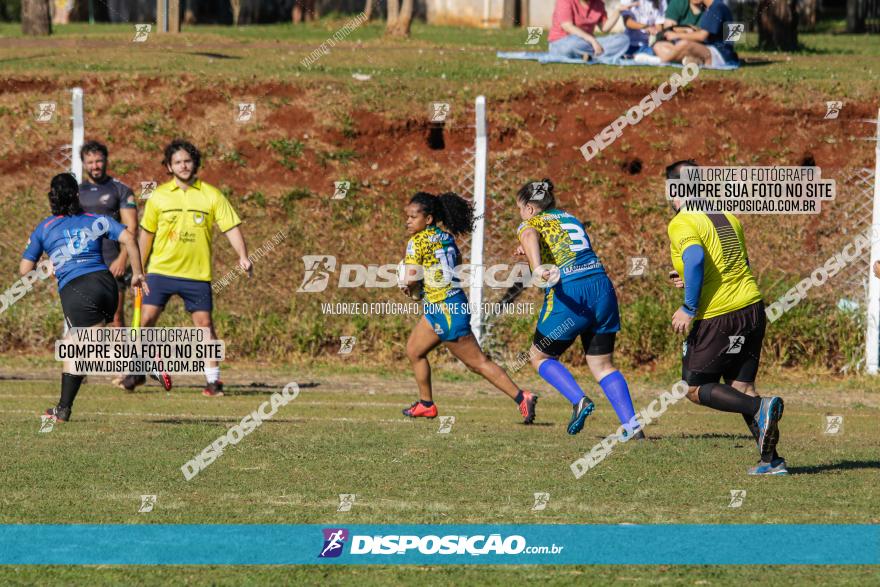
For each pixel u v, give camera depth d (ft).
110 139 170.81
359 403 119.14
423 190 165.78
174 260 121.60
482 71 187.62
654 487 76.43
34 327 149.79
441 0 351.46
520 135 170.81
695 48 188.85
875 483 78.07
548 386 136.87
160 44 225.76
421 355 107.45
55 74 182.09
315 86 179.42
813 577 56.49
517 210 161.99
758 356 83.30
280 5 402.52
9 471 79.36
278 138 171.01
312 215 163.02
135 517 67.51
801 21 383.65
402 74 186.70
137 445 90.22
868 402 129.39
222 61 197.57
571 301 93.25
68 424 100.32
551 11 331.57
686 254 79.87
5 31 302.66
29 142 170.09
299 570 57.67
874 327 146.00
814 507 70.69
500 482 77.97
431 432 100.01
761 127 170.09
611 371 95.71
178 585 54.95
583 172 166.61
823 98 172.55
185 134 172.04
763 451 79.66
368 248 159.94
